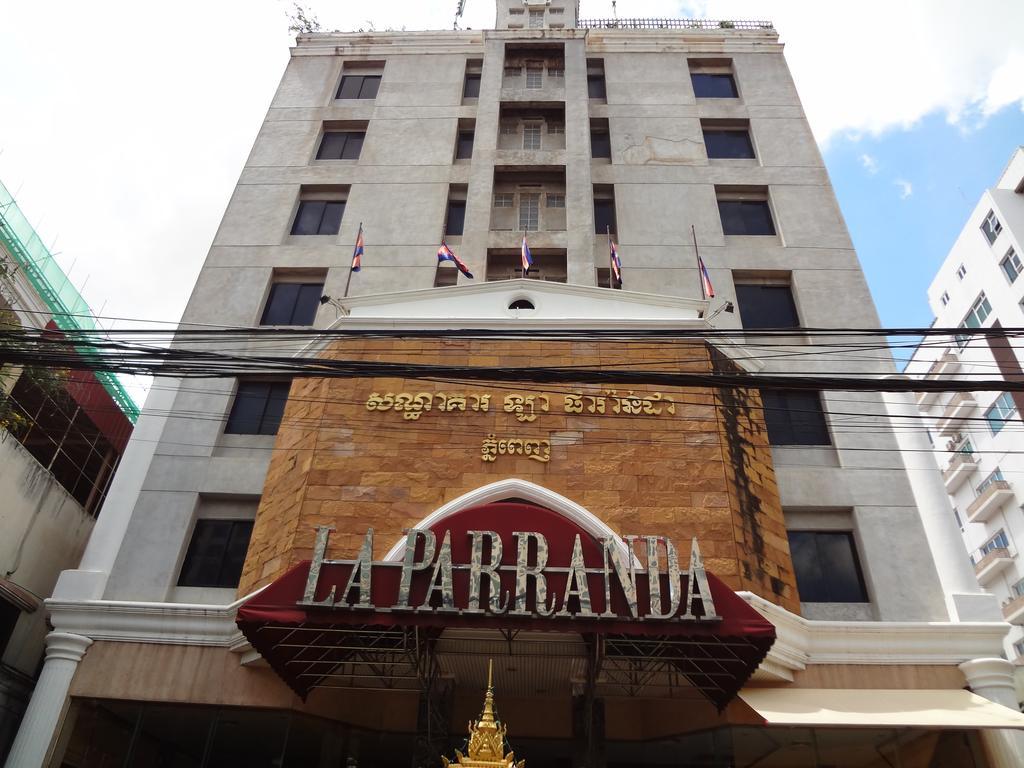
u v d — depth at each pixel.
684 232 22.14
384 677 12.60
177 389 18.31
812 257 21.28
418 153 24.61
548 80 26.94
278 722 12.83
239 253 21.86
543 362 14.99
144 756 12.75
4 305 20.39
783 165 23.80
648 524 12.98
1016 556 39.91
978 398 43.00
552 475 13.52
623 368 14.90
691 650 11.26
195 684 13.12
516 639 11.60
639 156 24.33
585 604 10.02
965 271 45.31
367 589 10.10
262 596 10.30
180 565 15.74
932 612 14.80
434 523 11.68
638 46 27.78
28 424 19.77
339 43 28.48
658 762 12.95
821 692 12.72
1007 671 13.06
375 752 13.33
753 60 27.19
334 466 13.77
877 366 18.61
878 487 16.53
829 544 16.16
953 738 12.40
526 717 13.84
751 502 13.95
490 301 16.44
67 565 19.30
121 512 16.19
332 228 23.05
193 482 16.80
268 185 23.73
